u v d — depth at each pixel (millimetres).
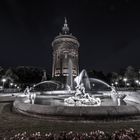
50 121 12711
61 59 98750
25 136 8539
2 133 10109
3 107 19750
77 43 105312
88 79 47375
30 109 14969
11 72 93062
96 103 19688
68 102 19781
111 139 8312
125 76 97000
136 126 11461
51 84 78062
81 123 12117
